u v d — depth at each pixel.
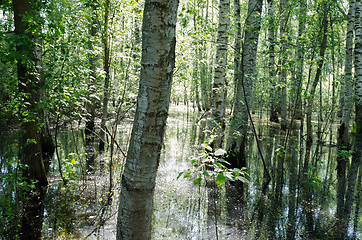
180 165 9.43
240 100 8.81
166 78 2.31
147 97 2.29
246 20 8.12
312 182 6.41
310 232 5.02
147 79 2.27
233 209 6.02
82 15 7.41
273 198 6.70
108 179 7.64
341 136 11.63
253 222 5.40
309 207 6.18
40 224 5.04
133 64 8.10
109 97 8.05
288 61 7.97
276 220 5.50
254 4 8.31
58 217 5.35
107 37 7.48
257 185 7.68
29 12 5.29
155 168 2.42
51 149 10.55
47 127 10.55
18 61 5.25
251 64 8.55
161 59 2.25
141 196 2.38
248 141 14.25
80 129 15.91
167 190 7.06
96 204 6.00
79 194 6.53
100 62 8.34
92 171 8.40
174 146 12.70
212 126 8.74
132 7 7.82
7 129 14.22
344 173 8.89
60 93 5.73
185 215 5.64
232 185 7.67
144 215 2.43
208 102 27.64
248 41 8.48
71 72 6.09
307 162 10.29
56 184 7.12
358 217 5.66
